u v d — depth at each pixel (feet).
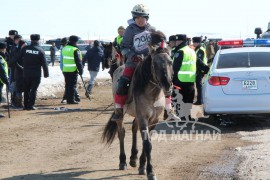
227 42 52.60
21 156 34.58
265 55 44.80
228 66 44.29
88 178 28.76
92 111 57.52
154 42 26.45
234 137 39.68
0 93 55.16
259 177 26.84
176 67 45.57
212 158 32.58
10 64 60.39
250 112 42.45
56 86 86.12
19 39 62.18
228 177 27.68
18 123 48.47
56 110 58.39
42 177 29.04
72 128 45.55
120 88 28.94
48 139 40.37
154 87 26.84
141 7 29.14
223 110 42.70
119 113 29.53
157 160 32.42
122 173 29.91
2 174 29.89
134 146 31.14
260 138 38.55
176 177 28.25
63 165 31.94
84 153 35.32
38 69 58.65
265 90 42.01
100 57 71.56
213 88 42.93
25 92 58.90
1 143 38.86
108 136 32.07
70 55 64.95
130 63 28.86
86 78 108.27
